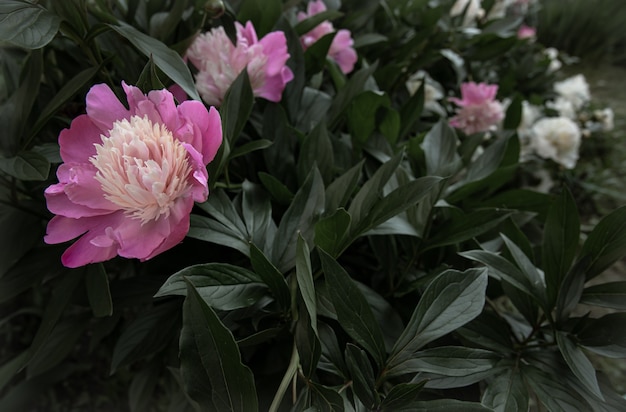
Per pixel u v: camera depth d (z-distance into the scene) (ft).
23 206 1.78
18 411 2.62
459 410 1.13
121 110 1.27
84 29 1.51
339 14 2.03
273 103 1.79
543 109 4.90
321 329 1.37
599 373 1.39
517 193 2.03
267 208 1.56
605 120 5.45
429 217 1.61
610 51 9.56
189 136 1.19
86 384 3.04
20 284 1.69
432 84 3.28
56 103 1.49
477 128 2.94
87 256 1.19
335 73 2.15
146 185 1.14
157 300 1.76
